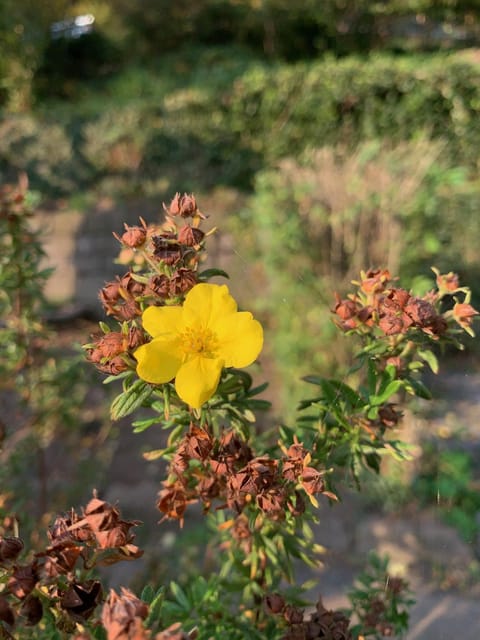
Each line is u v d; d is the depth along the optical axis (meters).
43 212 0.85
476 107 0.93
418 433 0.40
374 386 0.14
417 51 1.28
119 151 0.96
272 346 0.57
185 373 0.11
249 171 1.00
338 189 0.49
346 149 0.89
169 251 0.13
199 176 0.97
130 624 0.09
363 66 0.95
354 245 0.48
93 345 0.12
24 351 0.31
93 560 0.11
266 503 0.13
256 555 0.17
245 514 0.16
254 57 1.32
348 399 0.15
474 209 0.53
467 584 0.33
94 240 0.81
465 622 0.30
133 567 0.33
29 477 0.40
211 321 0.12
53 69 1.27
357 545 0.36
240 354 0.12
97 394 0.51
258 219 0.63
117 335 0.12
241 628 0.17
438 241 0.51
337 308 0.15
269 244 0.55
